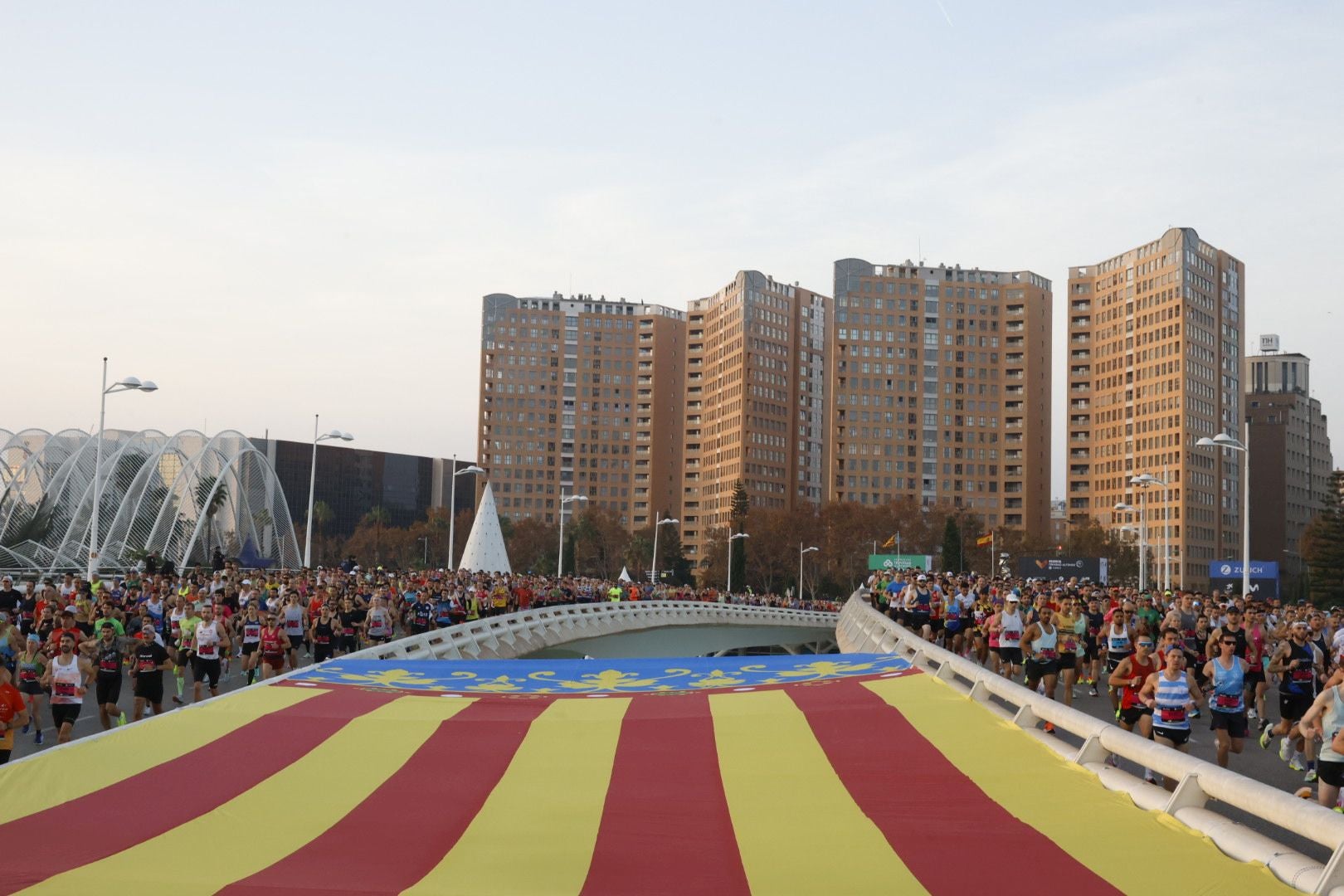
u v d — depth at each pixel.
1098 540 167.12
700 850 8.88
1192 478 187.88
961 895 7.45
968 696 14.73
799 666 19.97
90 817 10.27
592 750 12.73
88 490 91.75
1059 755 11.39
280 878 8.31
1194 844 8.28
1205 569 189.88
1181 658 13.41
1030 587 35.25
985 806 9.76
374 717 14.74
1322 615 23.06
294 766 12.17
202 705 15.33
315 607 28.34
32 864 8.75
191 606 23.50
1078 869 7.82
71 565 81.94
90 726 20.94
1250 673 19.78
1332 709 11.46
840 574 168.25
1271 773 15.80
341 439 59.56
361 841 9.41
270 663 22.69
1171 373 189.75
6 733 14.04
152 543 89.75
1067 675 21.33
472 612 39.56
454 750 12.87
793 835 9.23
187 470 90.00
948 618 29.91
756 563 174.75
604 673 19.81
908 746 12.26
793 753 12.20
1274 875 7.30
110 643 18.98
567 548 191.38
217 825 9.97
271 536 97.69
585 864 8.59
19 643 19.06
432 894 7.85
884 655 20.84
